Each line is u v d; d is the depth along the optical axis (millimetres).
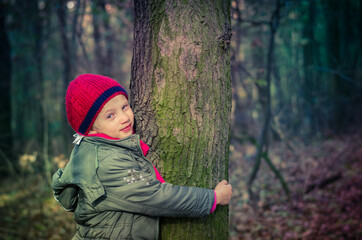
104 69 8188
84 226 1465
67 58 7051
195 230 1564
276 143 6531
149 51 1551
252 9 5297
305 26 6711
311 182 4863
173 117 1515
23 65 9812
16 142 6770
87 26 8531
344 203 4285
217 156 1586
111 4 5641
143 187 1334
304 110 7414
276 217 4297
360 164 5402
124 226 1391
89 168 1364
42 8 7129
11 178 5031
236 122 8078
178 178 1536
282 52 7676
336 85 8023
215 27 1537
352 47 8102
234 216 4512
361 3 7375
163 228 1568
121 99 1442
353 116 7895
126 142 1446
